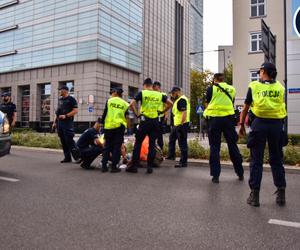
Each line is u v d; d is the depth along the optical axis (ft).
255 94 16.92
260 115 16.74
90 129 27.84
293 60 64.28
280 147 16.97
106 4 147.95
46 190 19.38
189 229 12.95
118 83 157.38
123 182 21.99
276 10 84.89
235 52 88.94
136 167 26.20
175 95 30.55
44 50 159.12
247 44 88.07
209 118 22.85
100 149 27.09
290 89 64.28
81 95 145.28
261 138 16.67
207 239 11.93
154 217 14.42
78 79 146.92
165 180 22.86
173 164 31.30
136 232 12.58
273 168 16.99
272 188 20.44
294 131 63.72
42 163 30.83
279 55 83.46
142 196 18.13
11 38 174.29
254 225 13.44
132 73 168.86
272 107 16.48
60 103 31.83
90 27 144.25
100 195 18.28
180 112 29.78
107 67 149.07
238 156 23.15
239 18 89.04
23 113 170.09
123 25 160.15
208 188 20.33
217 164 22.38
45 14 159.74
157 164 29.37
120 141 26.25
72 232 12.52
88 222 13.69
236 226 13.32
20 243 11.46
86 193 18.72
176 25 237.66
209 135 22.86
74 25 148.97
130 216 14.55
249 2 88.33
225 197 18.03
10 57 174.40
